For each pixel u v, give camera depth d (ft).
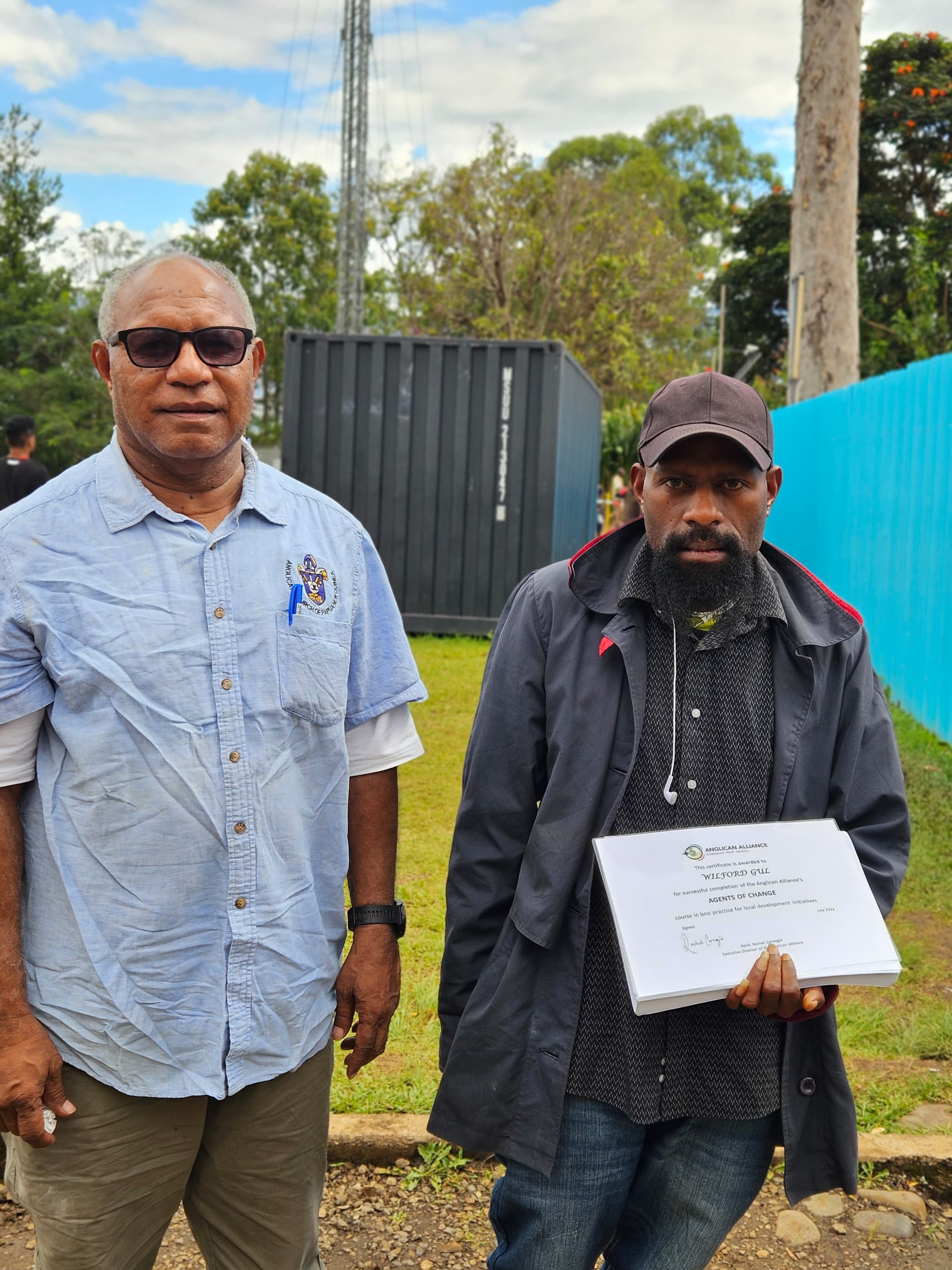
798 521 37.42
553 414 35.19
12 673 5.49
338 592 6.12
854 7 32.89
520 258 104.37
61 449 116.57
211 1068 5.76
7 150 130.72
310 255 148.46
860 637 6.15
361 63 88.89
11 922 5.58
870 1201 9.07
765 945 5.43
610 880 5.48
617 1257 6.57
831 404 32.76
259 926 5.80
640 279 109.29
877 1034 11.23
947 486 22.18
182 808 5.60
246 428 5.84
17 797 5.73
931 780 19.36
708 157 223.51
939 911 14.20
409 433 35.50
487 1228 8.77
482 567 35.70
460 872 6.40
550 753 6.08
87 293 126.52
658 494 5.79
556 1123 5.91
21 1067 5.45
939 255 77.87
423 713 25.21
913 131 88.79
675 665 5.93
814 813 5.96
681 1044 5.91
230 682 5.67
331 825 6.19
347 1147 9.43
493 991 6.15
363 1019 6.54
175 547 5.65
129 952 5.63
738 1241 8.69
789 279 36.09
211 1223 6.38
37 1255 6.08
